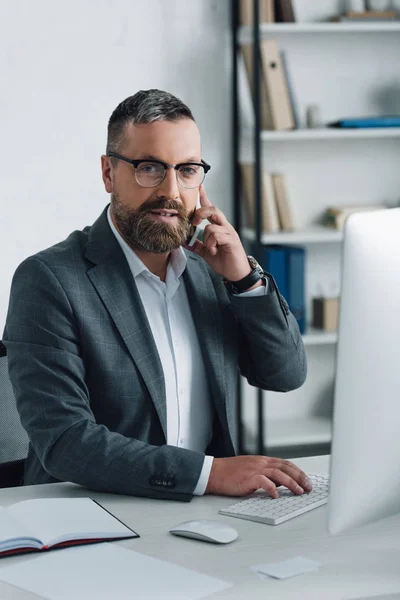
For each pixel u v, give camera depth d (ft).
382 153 15.03
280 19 13.75
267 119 13.88
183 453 6.24
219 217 7.38
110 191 7.39
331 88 14.69
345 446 4.75
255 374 7.84
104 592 4.62
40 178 13.52
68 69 13.44
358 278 4.62
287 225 14.21
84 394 6.70
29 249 13.60
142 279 7.32
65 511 5.64
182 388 7.30
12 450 7.61
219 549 5.23
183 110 7.02
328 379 15.31
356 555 5.16
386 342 4.71
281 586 4.72
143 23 13.66
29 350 6.72
